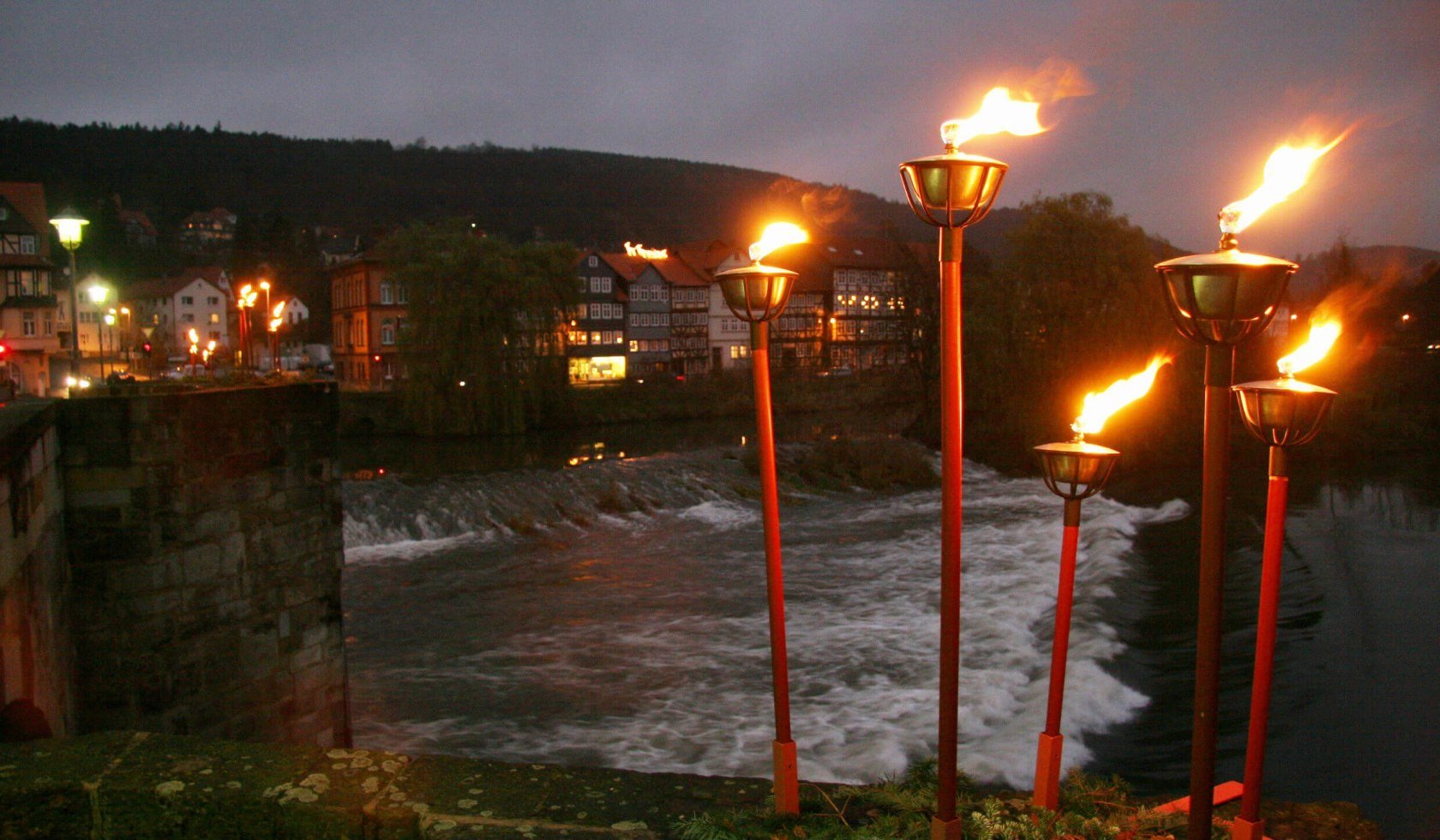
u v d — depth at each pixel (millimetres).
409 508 28344
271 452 11266
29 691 7684
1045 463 3592
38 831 3592
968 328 47781
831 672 16250
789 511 33969
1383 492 34062
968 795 3992
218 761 3850
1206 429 2512
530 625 19531
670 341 87188
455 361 56844
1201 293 2361
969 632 18219
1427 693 15148
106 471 9664
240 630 10844
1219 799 4230
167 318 95250
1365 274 54156
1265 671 3174
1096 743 13422
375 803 3635
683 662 17062
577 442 54938
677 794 3943
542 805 3744
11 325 50625
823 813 3844
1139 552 24953
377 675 16531
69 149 198625
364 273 74938
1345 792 12039
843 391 74500
